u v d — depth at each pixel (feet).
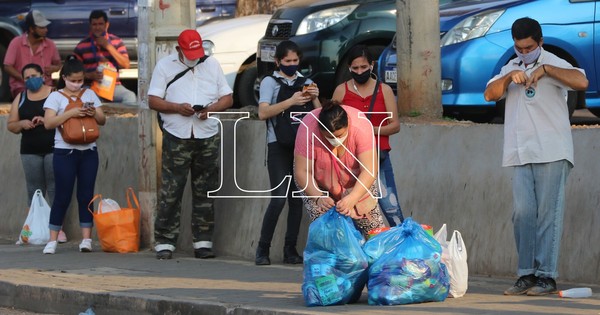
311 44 94.07
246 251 74.23
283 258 71.26
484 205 63.93
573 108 77.61
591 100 77.77
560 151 53.67
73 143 76.64
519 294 55.01
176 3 78.59
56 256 76.07
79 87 76.89
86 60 99.45
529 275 55.21
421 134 68.28
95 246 82.43
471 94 77.77
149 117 78.59
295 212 69.62
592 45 76.89
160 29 78.18
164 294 56.95
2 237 91.91
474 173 64.95
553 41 77.10
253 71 102.78
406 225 52.37
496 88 54.24
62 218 77.97
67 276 65.46
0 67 126.31
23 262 72.69
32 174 84.64
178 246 78.48
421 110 76.13
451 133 66.80
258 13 129.39
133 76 123.95
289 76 67.87
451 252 53.93
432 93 76.18
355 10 93.66
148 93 72.95
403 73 76.64
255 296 55.93
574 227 60.13
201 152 73.26
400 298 51.39
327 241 51.62
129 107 96.99
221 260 73.36
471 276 62.90
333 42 93.25
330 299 51.44
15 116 83.97
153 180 78.74
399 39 76.89
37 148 83.97
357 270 51.75
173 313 54.44
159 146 78.89
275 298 55.11
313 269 51.75
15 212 92.43
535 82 53.42
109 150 85.51
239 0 129.39
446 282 52.70
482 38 77.82
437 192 66.39
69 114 75.72
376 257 51.93
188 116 72.23
